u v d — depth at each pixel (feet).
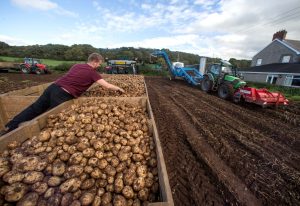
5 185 4.51
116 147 6.79
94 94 15.10
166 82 57.67
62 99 11.63
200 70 56.54
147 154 7.00
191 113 21.27
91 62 12.41
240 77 32.96
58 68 87.15
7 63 66.03
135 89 17.71
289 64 74.43
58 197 4.48
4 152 5.72
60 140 6.31
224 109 24.17
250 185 9.18
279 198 8.38
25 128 7.17
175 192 8.59
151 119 9.42
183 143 13.41
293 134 16.22
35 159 5.23
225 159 11.42
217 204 7.95
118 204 4.81
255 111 24.07
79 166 5.37
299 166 11.07
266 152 12.53
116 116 9.29
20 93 16.37
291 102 32.53
